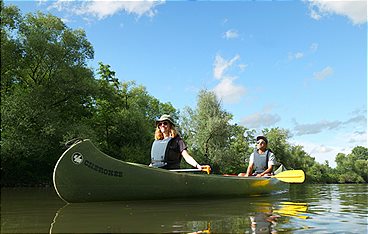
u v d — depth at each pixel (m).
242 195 4.85
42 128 15.14
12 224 2.21
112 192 3.35
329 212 3.05
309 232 2.02
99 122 21.08
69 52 16.97
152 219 2.38
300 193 6.51
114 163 3.36
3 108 14.49
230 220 2.40
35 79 17.06
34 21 16.91
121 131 20.95
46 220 2.35
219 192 4.38
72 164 3.11
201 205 3.34
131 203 3.34
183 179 3.90
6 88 17.00
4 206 3.63
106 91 20.56
